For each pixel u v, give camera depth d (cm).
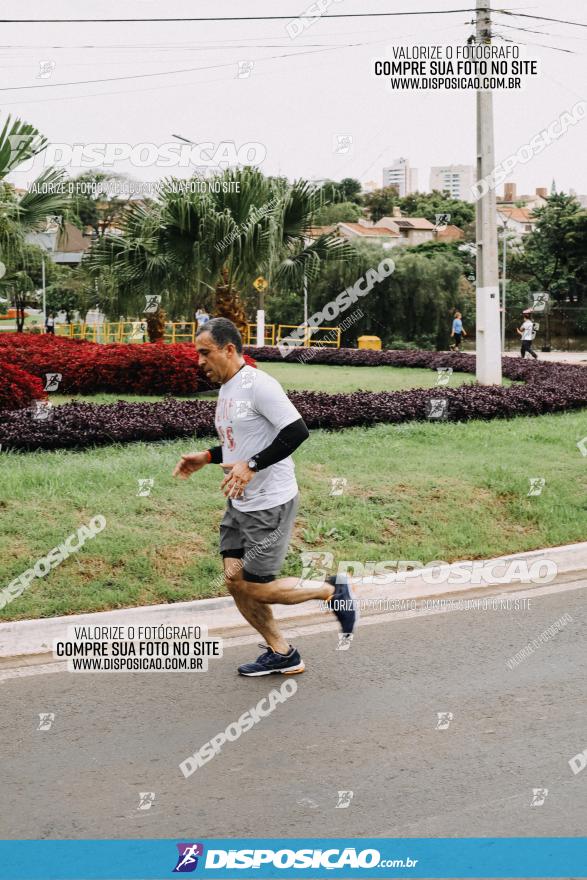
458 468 875
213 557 639
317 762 387
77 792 362
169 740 409
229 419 457
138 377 1448
